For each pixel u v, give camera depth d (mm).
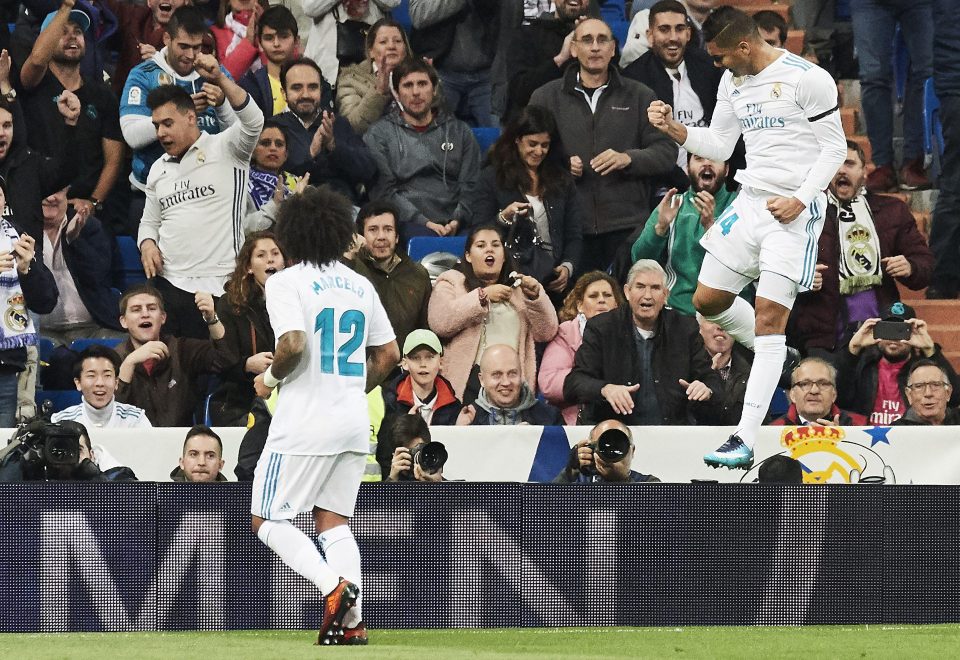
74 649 20438
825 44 47250
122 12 43438
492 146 36438
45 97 38031
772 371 25000
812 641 21844
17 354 32188
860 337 32844
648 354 31375
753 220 25188
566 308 34000
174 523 23406
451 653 19688
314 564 20641
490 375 31031
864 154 40375
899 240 36906
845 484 23906
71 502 23359
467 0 42656
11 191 35469
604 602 23656
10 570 23297
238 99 35625
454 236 38344
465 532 23547
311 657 18938
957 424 31516
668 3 39062
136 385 32375
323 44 42469
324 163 38156
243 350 32719
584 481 25953
